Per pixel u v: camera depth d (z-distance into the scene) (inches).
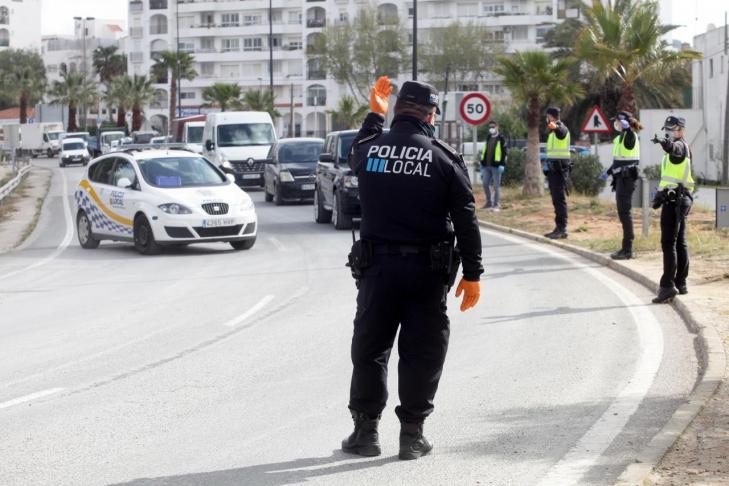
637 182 1166.3
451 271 394.3
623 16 2600.9
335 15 6939.0
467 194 390.6
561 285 901.2
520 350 624.1
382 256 392.8
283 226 1615.4
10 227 1748.3
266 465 400.2
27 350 655.8
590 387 526.3
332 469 393.7
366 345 402.3
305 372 574.2
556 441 428.5
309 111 7150.6
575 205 1658.5
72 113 7608.3
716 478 360.2
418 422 404.8
